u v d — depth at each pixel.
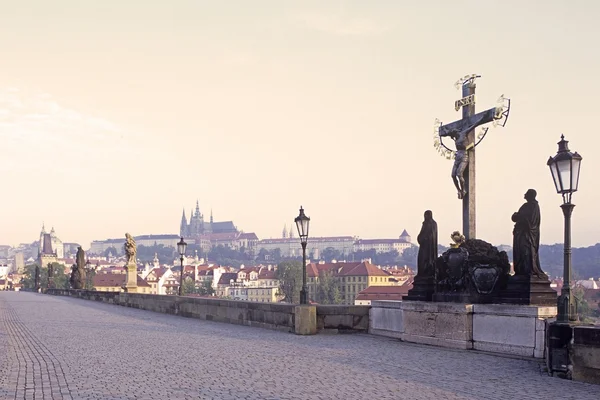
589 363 12.75
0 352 17.70
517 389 12.02
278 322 25.89
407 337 20.11
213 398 11.04
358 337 22.27
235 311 30.02
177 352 17.84
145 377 13.30
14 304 52.41
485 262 18.31
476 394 11.50
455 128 22.14
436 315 18.78
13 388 11.96
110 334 23.86
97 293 62.00
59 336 22.94
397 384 12.48
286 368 14.64
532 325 15.88
